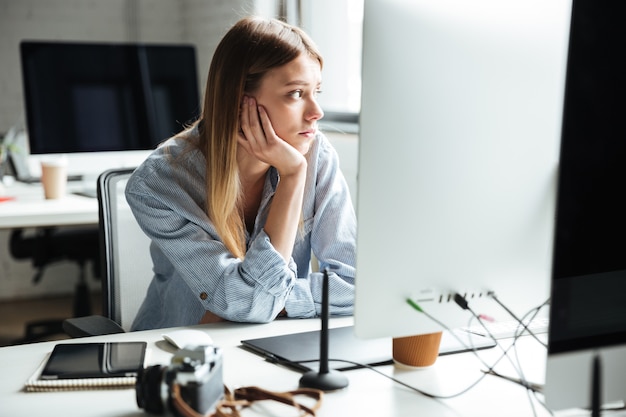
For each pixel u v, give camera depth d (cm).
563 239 85
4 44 441
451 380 113
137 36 473
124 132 320
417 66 96
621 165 87
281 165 144
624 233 88
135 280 172
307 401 103
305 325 141
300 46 145
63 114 309
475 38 99
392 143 97
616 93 86
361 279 100
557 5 103
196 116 333
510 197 105
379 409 101
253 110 144
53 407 101
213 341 130
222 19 431
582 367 88
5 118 443
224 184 144
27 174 350
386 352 122
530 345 130
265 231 144
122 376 109
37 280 369
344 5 383
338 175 164
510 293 110
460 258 105
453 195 102
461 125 100
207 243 141
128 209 173
